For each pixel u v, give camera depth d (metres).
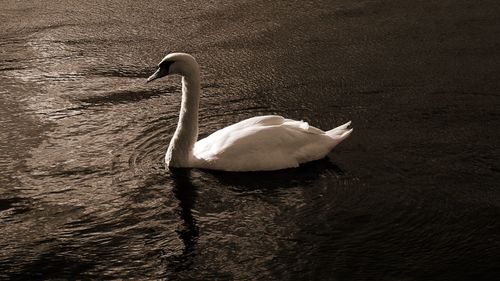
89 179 5.64
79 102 7.04
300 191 5.38
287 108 6.86
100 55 8.19
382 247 4.79
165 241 4.91
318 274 4.55
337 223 5.03
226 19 9.26
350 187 5.42
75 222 5.13
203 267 4.66
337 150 5.95
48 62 7.98
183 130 5.62
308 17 9.30
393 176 5.57
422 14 9.31
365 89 7.23
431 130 6.32
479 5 9.57
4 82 7.48
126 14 9.42
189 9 9.62
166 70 5.61
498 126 6.38
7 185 5.59
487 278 4.51
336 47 8.35
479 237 4.89
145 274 4.61
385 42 8.45
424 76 7.50
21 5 9.76
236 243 4.87
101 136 6.35
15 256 4.78
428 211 5.15
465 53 8.07
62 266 4.69
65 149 6.12
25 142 6.25
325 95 7.13
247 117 6.68
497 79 7.39
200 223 5.08
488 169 5.68
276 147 5.60
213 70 7.80
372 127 6.39
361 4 9.76
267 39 8.62
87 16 9.34
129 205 5.30
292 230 4.97
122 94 7.23
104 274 4.61
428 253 4.73
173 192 5.42
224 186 5.45
